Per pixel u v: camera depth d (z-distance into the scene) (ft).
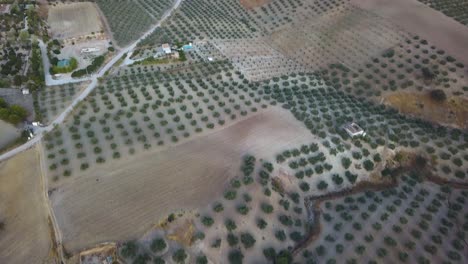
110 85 362.33
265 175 252.42
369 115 329.52
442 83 352.08
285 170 263.29
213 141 285.64
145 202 232.94
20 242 214.48
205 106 328.29
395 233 227.61
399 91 355.97
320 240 226.17
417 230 229.45
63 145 279.28
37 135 293.02
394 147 290.97
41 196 238.27
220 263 209.15
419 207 248.52
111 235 214.07
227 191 240.53
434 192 263.70
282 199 245.04
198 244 213.05
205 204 232.32
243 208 229.45
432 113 337.72
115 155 266.98
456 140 306.14
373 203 250.16
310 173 263.49
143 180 248.52
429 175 280.72
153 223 220.23
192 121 306.14
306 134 295.69
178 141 284.61
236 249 214.90
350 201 253.44
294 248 223.10
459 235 230.27
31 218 225.97
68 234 214.90
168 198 235.81
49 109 323.98
